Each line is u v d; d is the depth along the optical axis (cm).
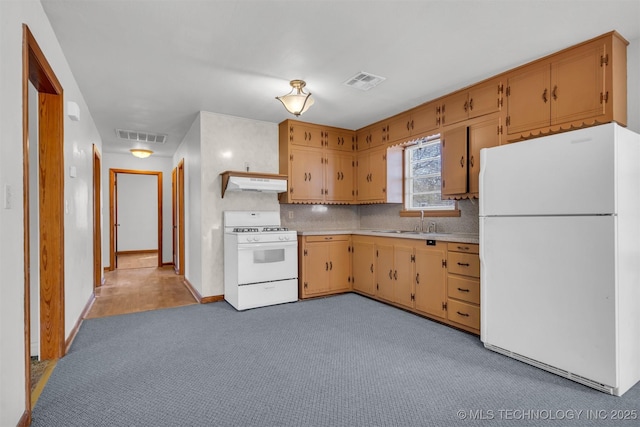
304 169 460
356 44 255
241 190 427
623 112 246
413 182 454
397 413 183
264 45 257
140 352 266
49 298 252
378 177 460
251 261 389
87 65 288
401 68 296
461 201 384
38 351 258
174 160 690
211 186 424
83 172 354
